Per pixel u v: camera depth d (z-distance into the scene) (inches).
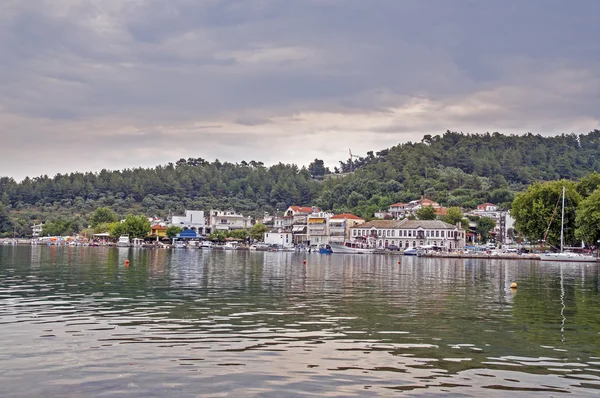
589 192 6565.0
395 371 983.0
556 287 2536.9
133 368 981.8
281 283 2529.5
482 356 1095.0
